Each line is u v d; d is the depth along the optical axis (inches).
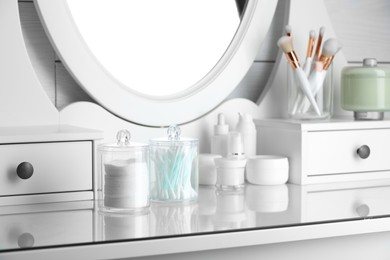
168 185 55.1
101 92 62.8
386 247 51.1
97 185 55.9
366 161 65.9
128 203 50.6
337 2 76.5
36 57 62.9
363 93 68.1
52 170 54.4
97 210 51.8
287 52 66.3
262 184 63.3
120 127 64.4
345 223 47.9
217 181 61.9
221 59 68.3
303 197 57.2
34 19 62.6
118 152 51.3
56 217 49.1
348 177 65.1
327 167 64.2
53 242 40.7
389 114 78.7
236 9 68.9
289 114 67.8
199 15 67.1
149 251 41.8
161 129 66.0
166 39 65.6
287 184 63.9
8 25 59.9
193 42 66.9
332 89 68.6
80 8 61.9
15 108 60.6
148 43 64.8
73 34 61.4
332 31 74.0
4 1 59.7
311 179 63.6
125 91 63.8
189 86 66.9
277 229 45.5
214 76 67.9
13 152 53.0
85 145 55.4
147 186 52.0
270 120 67.2
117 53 63.5
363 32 78.2
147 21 64.7
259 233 44.9
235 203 54.9
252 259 46.2
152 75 65.1
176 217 49.1
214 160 62.3
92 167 55.7
